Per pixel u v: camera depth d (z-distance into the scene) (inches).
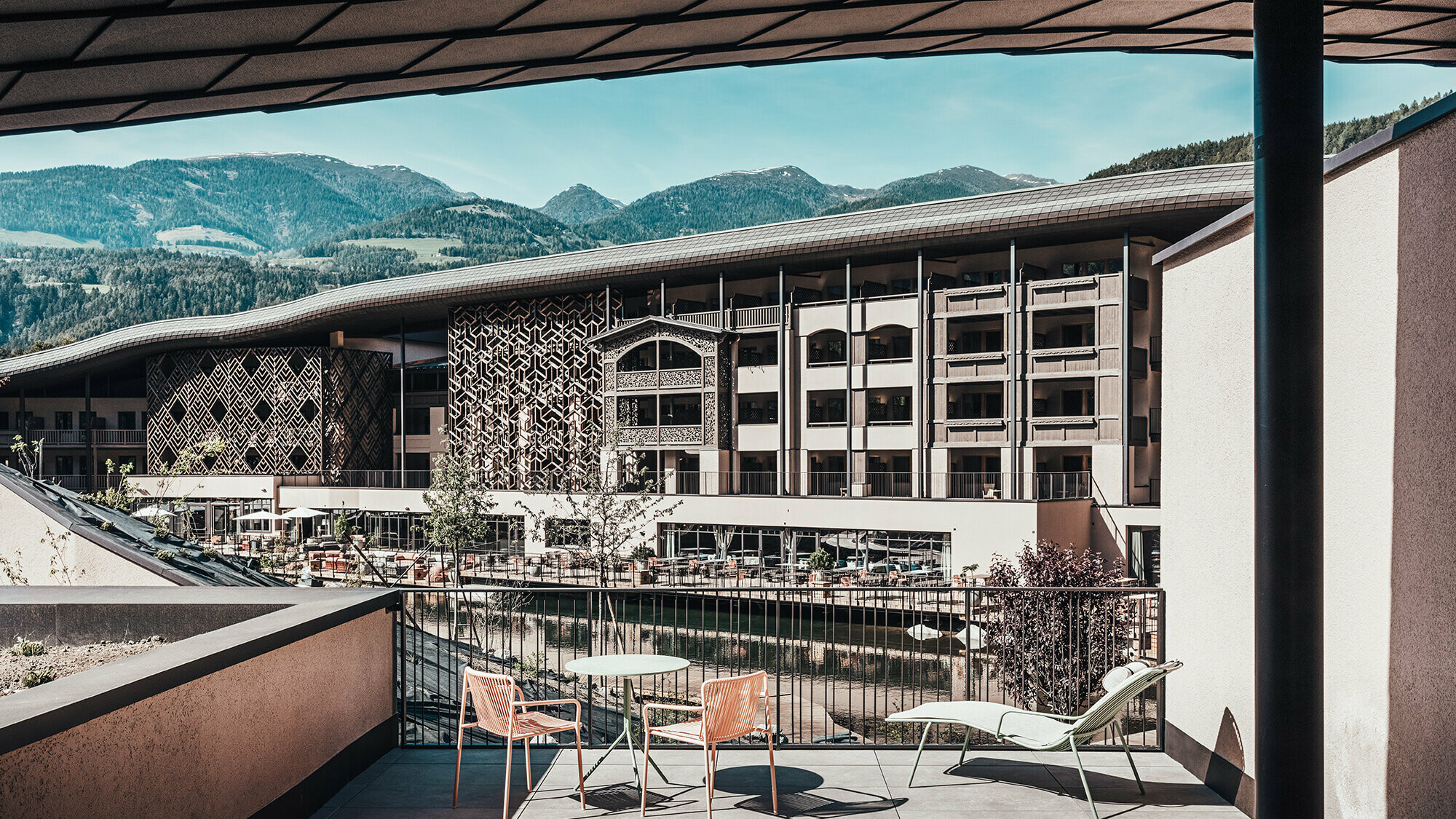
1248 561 233.5
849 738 354.3
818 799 244.1
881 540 1341.0
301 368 2212.1
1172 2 276.4
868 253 1555.1
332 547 1686.8
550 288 1856.5
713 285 1854.1
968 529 1247.5
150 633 273.4
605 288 1846.7
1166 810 235.0
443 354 2691.9
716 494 1533.0
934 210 1464.1
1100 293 1347.2
